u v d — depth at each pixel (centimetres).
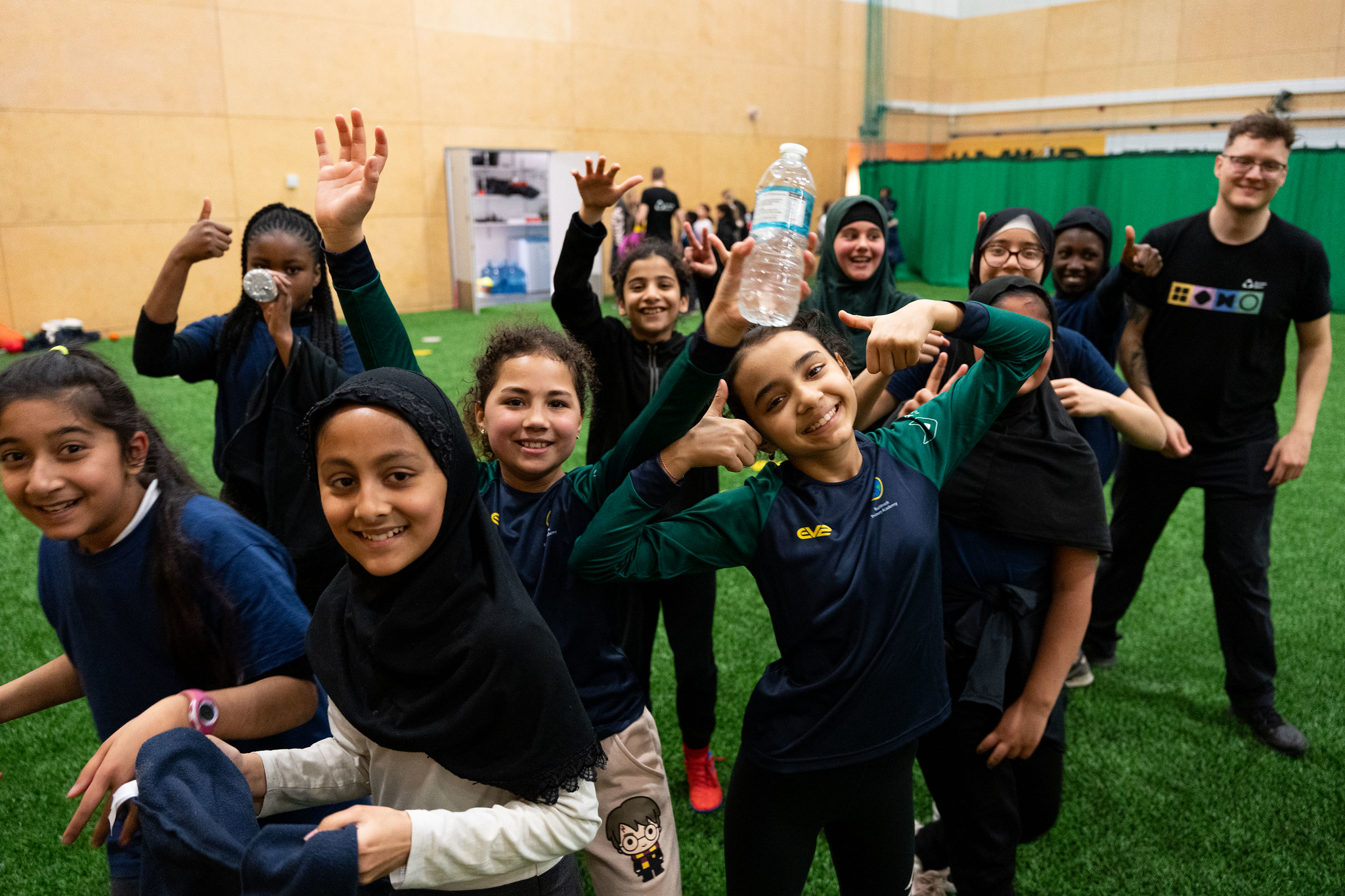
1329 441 611
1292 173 1227
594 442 264
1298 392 292
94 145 1018
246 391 250
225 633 131
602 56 1384
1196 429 291
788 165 153
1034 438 175
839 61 1667
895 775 152
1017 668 169
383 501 104
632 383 261
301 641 133
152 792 97
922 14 1667
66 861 226
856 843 160
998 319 155
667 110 1470
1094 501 170
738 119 1558
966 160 1524
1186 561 421
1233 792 251
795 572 147
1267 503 282
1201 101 1445
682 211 1348
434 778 117
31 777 261
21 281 1000
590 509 164
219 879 95
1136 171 1354
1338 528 454
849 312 312
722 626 359
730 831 160
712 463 143
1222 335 283
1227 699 302
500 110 1302
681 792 257
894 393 224
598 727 164
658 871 166
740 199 1591
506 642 108
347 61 1165
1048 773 179
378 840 97
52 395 118
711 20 1486
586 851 168
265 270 215
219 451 258
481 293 1254
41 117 985
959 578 178
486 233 1258
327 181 172
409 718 111
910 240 1647
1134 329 301
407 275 1262
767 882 155
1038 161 1444
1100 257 312
